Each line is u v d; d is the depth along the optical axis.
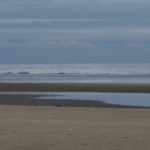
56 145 16.69
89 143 17.00
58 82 79.88
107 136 18.52
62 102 43.84
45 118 26.14
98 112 30.61
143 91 59.72
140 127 21.41
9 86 68.44
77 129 20.59
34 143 17.08
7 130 20.22
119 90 61.12
